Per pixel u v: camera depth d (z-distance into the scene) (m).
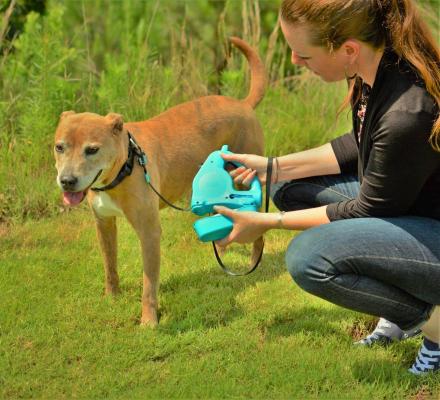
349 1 2.45
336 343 3.22
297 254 2.78
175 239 4.51
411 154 2.47
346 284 2.72
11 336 3.29
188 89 6.25
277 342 3.26
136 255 4.27
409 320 2.81
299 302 3.68
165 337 3.30
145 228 3.58
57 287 3.81
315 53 2.59
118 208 3.58
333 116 6.22
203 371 3.02
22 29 6.34
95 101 5.89
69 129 3.34
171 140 4.03
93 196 3.63
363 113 2.88
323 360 3.06
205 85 6.49
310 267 2.73
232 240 2.92
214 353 3.17
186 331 3.42
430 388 2.89
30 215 4.88
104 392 2.88
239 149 4.39
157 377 3.00
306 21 2.51
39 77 5.39
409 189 2.55
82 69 6.53
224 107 4.30
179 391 2.85
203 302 3.70
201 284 3.91
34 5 6.39
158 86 6.05
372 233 2.64
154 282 3.57
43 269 4.00
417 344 3.22
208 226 2.88
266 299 3.72
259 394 2.84
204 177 3.12
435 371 2.96
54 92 5.44
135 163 3.56
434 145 2.46
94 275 4.00
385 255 2.63
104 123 3.38
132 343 3.25
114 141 3.41
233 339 3.28
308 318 3.48
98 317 3.51
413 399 2.83
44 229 4.61
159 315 3.64
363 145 2.71
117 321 3.49
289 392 2.84
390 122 2.46
